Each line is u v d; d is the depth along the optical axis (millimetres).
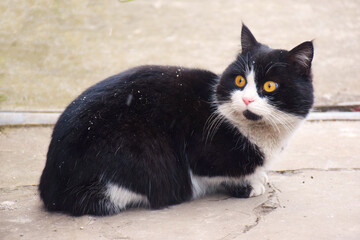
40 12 10844
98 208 4082
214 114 4293
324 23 11445
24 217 4090
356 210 4043
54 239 3676
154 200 4199
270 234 3654
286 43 9805
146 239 3643
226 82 4348
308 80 4309
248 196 4465
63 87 7797
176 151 4262
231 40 10141
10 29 10000
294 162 5242
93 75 8281
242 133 4258
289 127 4328
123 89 4227
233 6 12734
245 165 4316
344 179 4746
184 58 9047
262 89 4184
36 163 5426
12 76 8203
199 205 4328
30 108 6992
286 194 4449
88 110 4113
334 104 7230
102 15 11438
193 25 11180
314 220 3873
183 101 4285
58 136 4117
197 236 3676
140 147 4043
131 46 9773
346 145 5746
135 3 12562
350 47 9969
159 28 10922
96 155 3973
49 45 9555
